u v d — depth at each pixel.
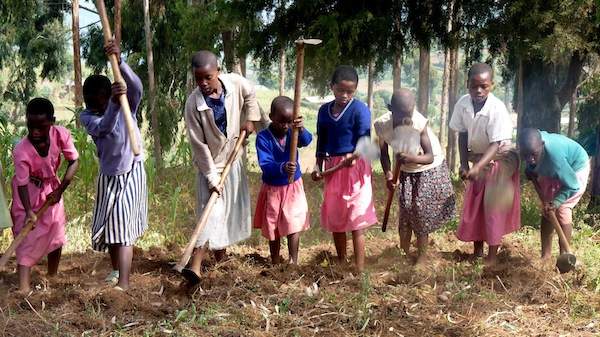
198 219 5.56
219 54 13.55
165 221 7.73
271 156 5.80
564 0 11.17
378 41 11.98
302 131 5.78
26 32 20.94
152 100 14.41
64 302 4.92
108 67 19.44
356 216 5.65
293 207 5.85
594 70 15.60
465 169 5.83
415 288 5.36
